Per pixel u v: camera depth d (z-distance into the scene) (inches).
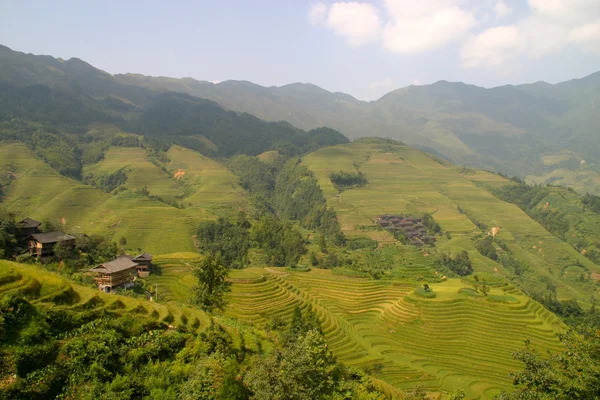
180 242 5472.4
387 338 3137.3
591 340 1163.3
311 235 7007.9
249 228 6412.4
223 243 5575.8
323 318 3117.6
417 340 3088.1
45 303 1189.1
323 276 4471.0
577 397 1040.2
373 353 2817.4
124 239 5123.0
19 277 1229.1
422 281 4274.1
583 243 7500.0
